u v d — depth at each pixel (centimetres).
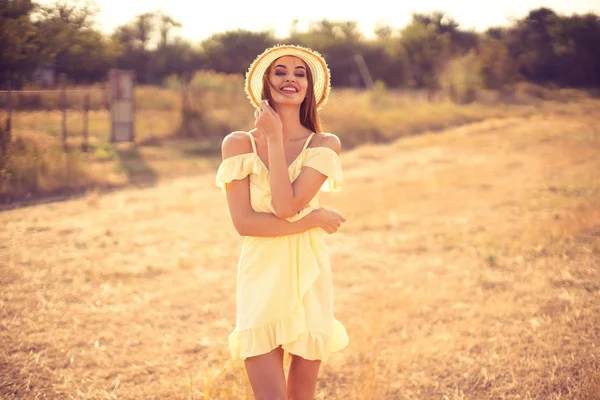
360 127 1980
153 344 459
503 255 650
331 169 273
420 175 1223
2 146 1137
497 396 363
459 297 537
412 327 477
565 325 455
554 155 1303
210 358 432
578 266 590
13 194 1030
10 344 448
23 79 1294
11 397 370
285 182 259
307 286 268
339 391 378
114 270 638
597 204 810
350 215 904
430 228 801
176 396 371
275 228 265
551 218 773
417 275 612
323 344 267
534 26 3950
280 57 291
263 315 264
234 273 638
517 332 451
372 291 569
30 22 1228
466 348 431
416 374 396
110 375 408
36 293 564
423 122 2220
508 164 1247
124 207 970
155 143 1852
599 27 3875
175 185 1191
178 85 2798
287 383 277
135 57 4878
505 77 3516
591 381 357
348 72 5056
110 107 1823
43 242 744
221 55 4812
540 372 384
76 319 505
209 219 890
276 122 259
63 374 404
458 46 5022
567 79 3888
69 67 1557
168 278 621
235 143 275
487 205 902
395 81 5044
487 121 2212
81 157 1270
